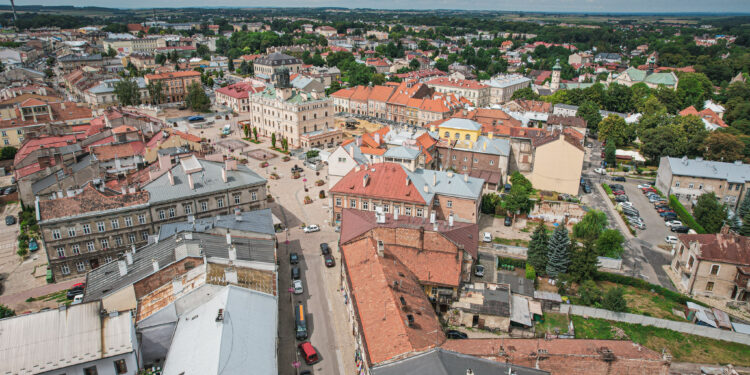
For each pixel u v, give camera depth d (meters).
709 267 88.06
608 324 79.56
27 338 56.44
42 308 79.56
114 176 113.31
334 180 119.19
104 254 90.94
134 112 199.38
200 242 71.88
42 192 103.94
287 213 121.31
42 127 156.88
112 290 65.19
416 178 109.94
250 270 71.56
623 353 59.06
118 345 58.03
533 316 79.56
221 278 66.94
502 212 122.38
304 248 101.88
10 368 54.09
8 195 126.69
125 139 132.50
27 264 95.19
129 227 91.50
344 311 79.88
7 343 55.59
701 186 131.25
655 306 85.94
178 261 67.44
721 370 70.81
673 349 74.94
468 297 76.94
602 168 162.12
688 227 117.19
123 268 69.19
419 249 78.56
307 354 67.62
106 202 89.69
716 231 113.69
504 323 75.00
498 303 76.62
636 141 193.38
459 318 76.12
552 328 77.69
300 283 85.62
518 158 151.25
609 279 93.38
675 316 83.19
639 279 92.06
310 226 110.06
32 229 107.81
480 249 103.81
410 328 59.81
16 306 80.38
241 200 103.56
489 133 145.25
